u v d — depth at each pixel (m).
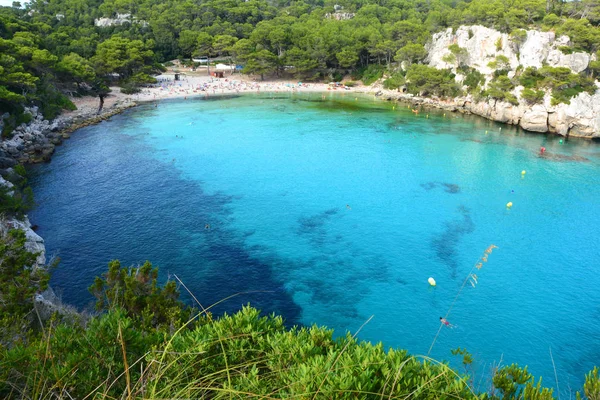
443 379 10.42
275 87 160.50
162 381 9.91
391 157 88.12
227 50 171.25
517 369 11.79
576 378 34.59
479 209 65.00
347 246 54.25
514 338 38.97
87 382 10.43
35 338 17.91
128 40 154.25
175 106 131.25
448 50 141.62
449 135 103.94
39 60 105.94
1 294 25.83
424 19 188.12
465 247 54.25
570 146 96.25
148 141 96.44
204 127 108.44
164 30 183.88
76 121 107.69
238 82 165.12
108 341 12.14
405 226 59.59
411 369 10.61
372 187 72.94
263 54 159.50
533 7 126.88
